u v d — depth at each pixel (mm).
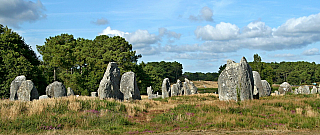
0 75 33812
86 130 12875
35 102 16688
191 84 38000
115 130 12938
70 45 53531
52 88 26250
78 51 56438
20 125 12953
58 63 46656
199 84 102375
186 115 15844
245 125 13109
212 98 28203
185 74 134625
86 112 15789
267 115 15383
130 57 56938
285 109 16938
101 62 52812
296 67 98062
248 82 21422
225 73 22062
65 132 12406
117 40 57625
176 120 14891
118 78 24891
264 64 61531
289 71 97688
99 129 13047
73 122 13891
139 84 61031
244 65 21781
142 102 23078
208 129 12805
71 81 47375
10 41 37125
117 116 15625
